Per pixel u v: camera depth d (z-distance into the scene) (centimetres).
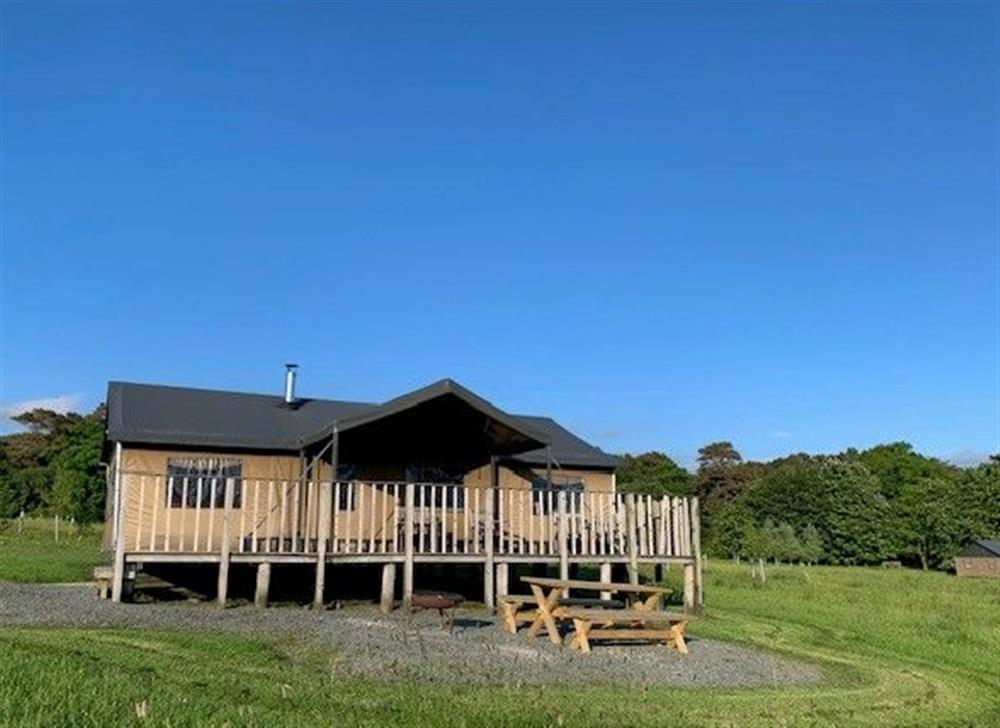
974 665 1316
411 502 1655
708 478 7588
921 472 7381
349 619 1428
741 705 911
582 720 762
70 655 884
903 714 938
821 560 5906
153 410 1995
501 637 1329
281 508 1945
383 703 762
